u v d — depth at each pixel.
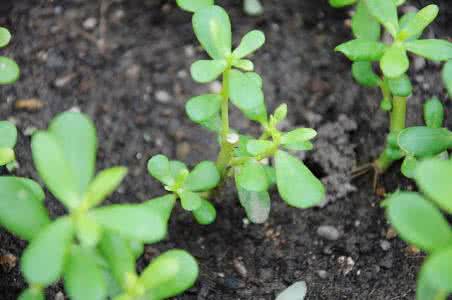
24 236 0.32
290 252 0.42
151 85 0.46
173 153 0.45
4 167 0.43
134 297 0.32
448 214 0.42
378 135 0.45
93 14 0.48
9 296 0.40
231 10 0.48
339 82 0.47
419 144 0.38
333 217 0.43
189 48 0.48
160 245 0.42
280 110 0.37
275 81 0.47
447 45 0.37
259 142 0.37
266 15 0.48
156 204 0.38
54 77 0.46
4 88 0.45
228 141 0.38
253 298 0.41
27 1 0.48
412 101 0.45
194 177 0.38
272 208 0.44
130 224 0.31
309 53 0.47
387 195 0.43
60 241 0.30
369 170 0.44
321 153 0.45
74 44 0.47
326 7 0.48
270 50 0.47
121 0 0.48
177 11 0.48
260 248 0.43
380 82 0.41
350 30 0.48
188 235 0.43
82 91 0.46
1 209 0.32
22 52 0.46
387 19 0.37
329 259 0.42
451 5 0.47
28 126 0.44
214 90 0.46
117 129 0.45
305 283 0.41
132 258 0.32
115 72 0.47
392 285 0.41
